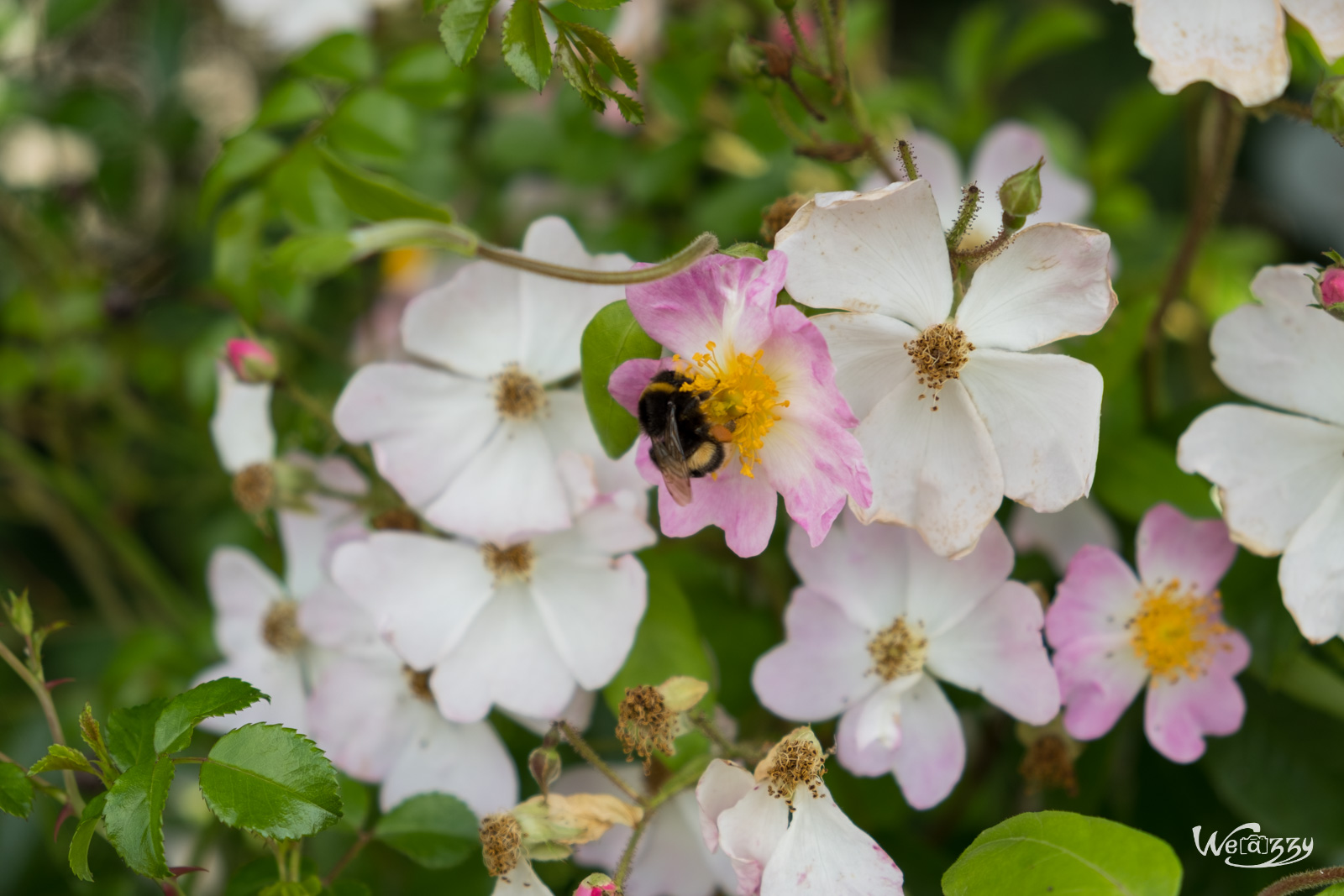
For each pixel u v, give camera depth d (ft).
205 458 1.87
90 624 1.92
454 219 1.43
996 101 2.47
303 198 1.56
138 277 1.91
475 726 1.53
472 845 1.47
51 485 1.84
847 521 1.45
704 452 1.37
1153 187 2.37
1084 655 1.45
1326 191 2.27
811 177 1.71
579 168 1.74
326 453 1.60
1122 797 1.57
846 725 1.46
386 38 1.85
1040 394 1.38
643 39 1.74
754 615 1.58
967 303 1.39
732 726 1.49
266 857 1.45
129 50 2.02
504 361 1.50
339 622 1.55
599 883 1.38
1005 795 1.65
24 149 2.01
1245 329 1.43
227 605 1.65
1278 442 1.43
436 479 1.49
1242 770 1.52
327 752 1.53
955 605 1.45
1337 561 1.42
